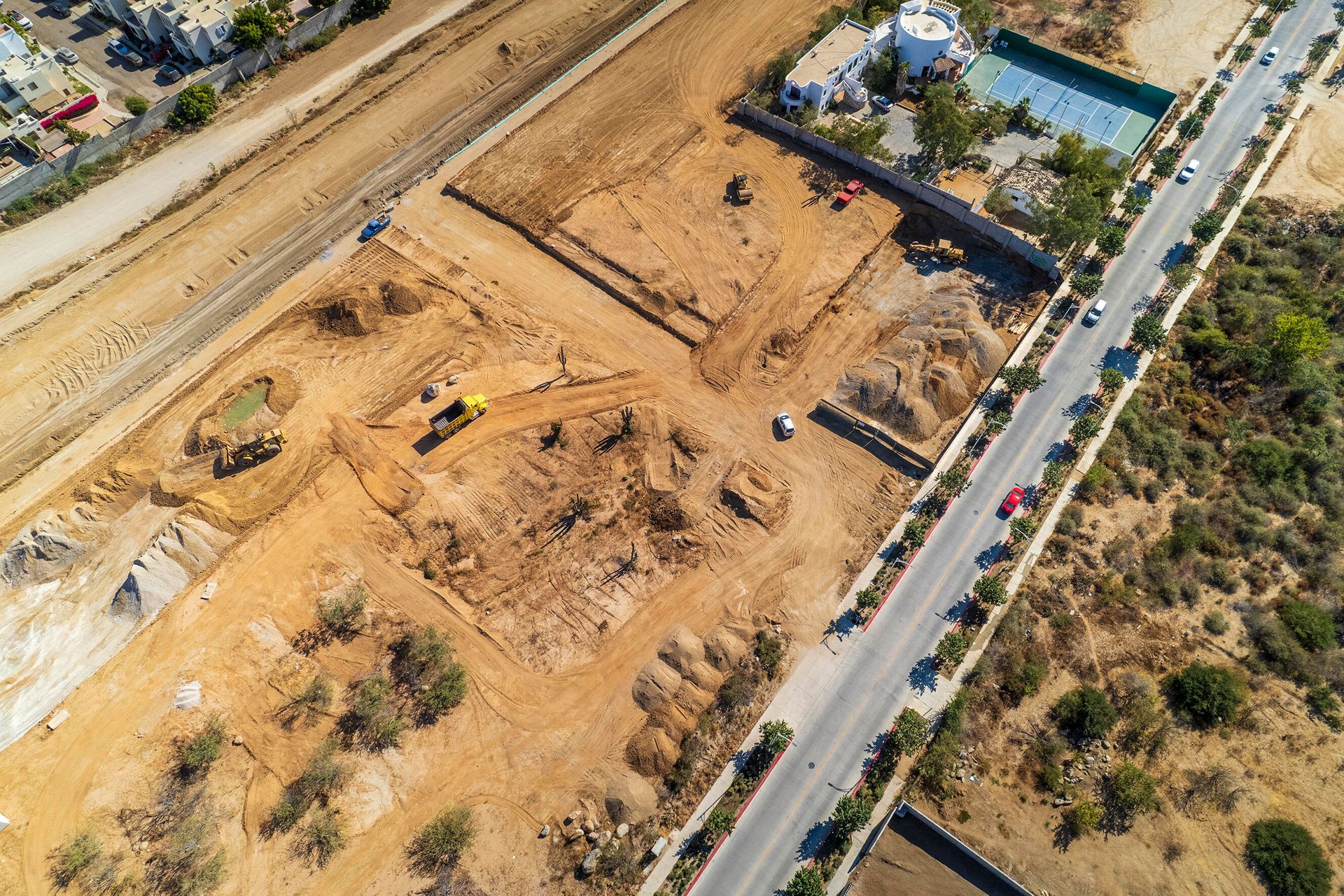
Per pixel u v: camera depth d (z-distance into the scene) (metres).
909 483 54.97
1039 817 42.91
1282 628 47.16
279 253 68.44
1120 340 60.50
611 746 46.03
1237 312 60.28
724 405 59.16
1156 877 40.84
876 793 43.94
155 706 47.66
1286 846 40.34
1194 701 44.81
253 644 49.75
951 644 47.19
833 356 61.03
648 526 53.78
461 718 47.09
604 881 42.19
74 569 53.25
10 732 47.12
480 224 70.31
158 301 65.69
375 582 52.03
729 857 42.75
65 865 42.31
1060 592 49.75
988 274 64.69
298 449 57.75
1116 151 70.50
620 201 70.69
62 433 59.00
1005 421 56.16
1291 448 54.31
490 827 43.78
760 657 48.53
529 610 50.78
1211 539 50.62
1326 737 44.03
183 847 42.69
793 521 53.72
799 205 69.62
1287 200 68.62
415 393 60.47
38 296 65.44
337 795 44.56
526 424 58.66
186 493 55.78
